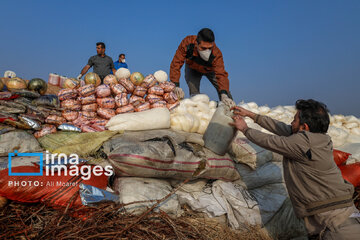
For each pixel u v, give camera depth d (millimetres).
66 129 3137
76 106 3365
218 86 4402
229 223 2838
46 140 2951
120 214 2393
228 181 3229
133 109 3559
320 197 2152
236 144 3287
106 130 3127
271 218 3004
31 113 3004
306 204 2221
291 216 3018
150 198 2562
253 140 2434
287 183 2357
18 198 2229
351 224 2049
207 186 3154
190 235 2473
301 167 2211
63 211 2258
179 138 3156
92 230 2137
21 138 2773
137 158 2592
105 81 3676
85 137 2980
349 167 3611
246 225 2855
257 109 4633
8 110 2848
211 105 4199
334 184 2131
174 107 3775
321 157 2121
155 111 3398
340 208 2107
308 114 2207
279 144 2240
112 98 3535
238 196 3039
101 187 2545
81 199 2326
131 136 3039
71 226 2182
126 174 2695
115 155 2578
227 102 3109
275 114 4609
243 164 3301
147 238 2227
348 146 4258
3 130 2734
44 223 2168
